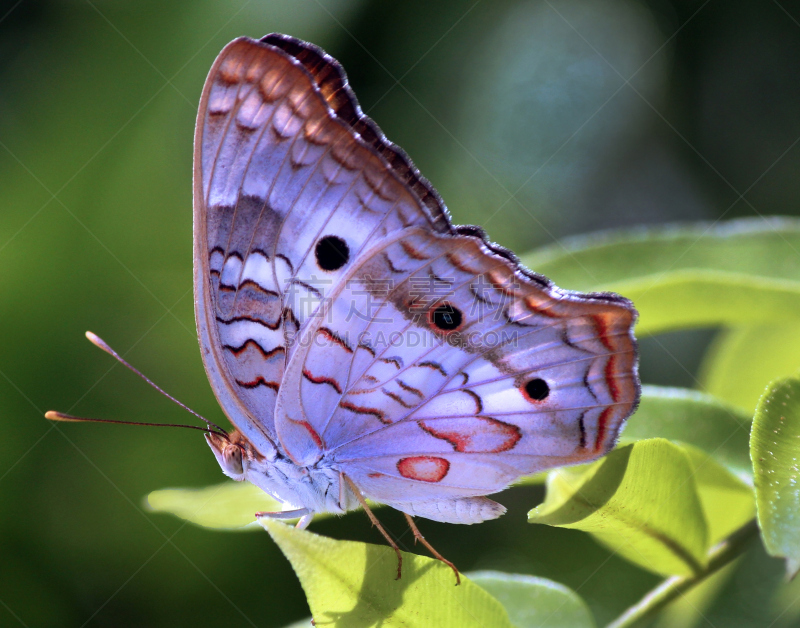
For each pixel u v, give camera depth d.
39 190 0.38
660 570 0.33
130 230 0.38
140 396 0.37
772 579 0.37
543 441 0.33
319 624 0.32
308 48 0.33
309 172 0.33
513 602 0.33
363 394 0.33
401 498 0.34
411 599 0.32
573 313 0.33
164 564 0.37
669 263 0.34
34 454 0.37
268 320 0.33
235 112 0.33
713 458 0.33
